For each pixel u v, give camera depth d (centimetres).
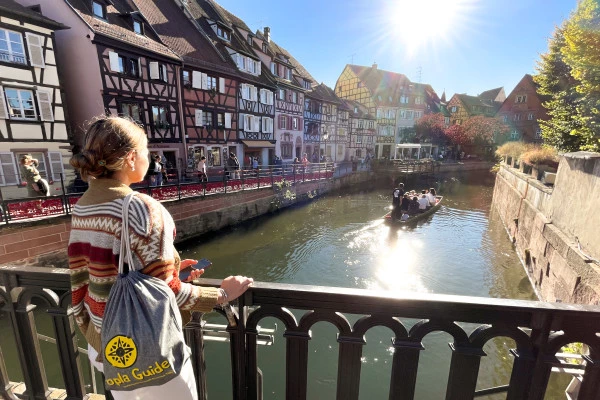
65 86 1384
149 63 1540
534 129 3650
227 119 2033
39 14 1221
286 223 1501
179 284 91
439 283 870
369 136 4178
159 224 86
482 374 518
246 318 142
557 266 626
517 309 120
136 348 77
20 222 759
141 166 98
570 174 647
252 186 1587
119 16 1505
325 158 3222
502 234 1319
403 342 130
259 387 150
